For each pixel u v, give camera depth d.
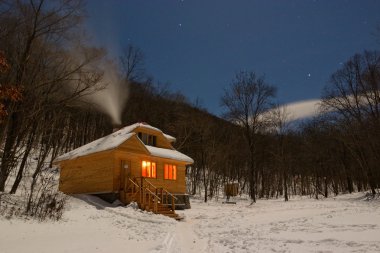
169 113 55.78
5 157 18.67
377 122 40.19
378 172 41.28
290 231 13.83
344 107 43.47
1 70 13.20
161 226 16.81
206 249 10.78
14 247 9.41
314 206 28.75
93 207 21.64
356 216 17.88
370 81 41.16
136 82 52.16
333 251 9.11
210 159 47.88
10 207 15.23
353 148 47.69
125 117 49.56
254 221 19.12
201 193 53.00
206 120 50.78
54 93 22.58
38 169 19.20
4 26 19.98
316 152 55.69
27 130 20.08
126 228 15.06
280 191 64.81
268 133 49.34
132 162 26.53
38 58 21.42
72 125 43.16
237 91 44.41
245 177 63.16
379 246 9.39
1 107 13.38
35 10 21.02
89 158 26.92
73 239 11.28
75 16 22.47
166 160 29.88
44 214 15.14
